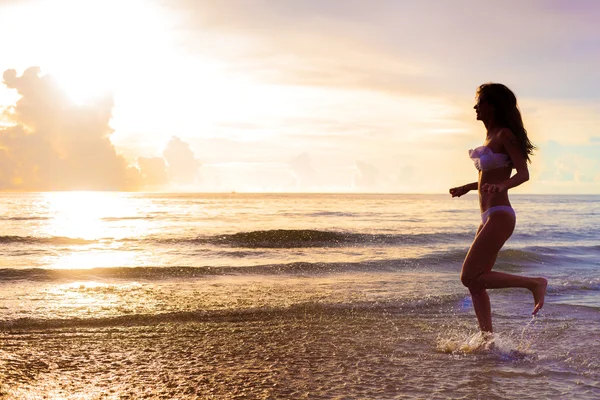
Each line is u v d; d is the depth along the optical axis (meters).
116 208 48.94
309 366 4.04
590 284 8.16
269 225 24.80
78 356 4.27
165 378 3.73
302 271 9.53
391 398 3.32
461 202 80.94
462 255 11.48
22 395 3.35
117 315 5.70
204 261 11.57
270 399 3.31
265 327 5.37
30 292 7.13
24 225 24.48
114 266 9.74
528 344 4.70
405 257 11.79
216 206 56.25
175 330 5.20
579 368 4.02
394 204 68.25
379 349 4.56
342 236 16.95
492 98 4.36
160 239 16.50
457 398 3.33
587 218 32.59
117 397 3.34
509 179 4.17
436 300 6.76
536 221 28.94
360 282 8.35
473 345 4.57
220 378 3.73
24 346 4.53
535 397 3.36
